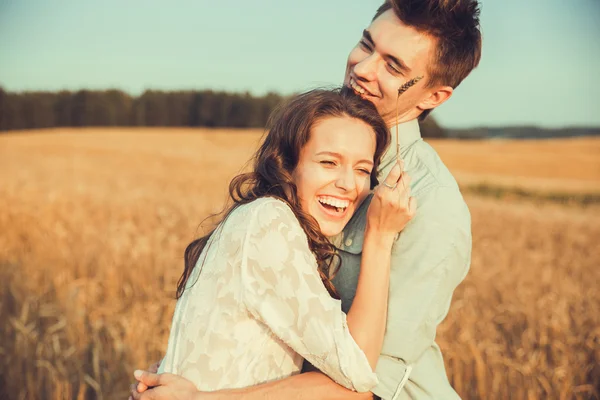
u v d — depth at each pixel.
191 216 11.55
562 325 5.70
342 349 1.63
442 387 1.95
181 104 68.12
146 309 5.70
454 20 1.87
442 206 1.82
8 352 4.75
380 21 1.96
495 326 6.30
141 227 10.37
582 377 4.91
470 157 51.59
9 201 12.30
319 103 1.84
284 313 1.66
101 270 7.14
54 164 29.02
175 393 1.67
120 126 68.62
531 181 40.34
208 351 1.70
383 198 1.73
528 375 4.70
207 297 1.75
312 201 1.85
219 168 30.31
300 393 1.67
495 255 9.64
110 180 21.48
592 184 40.25
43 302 6.07
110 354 4.75
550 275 8.08
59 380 4.48
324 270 1.96
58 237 8.94
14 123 67.44
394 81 1.93
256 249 1.69
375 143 1.91
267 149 1.92
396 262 1.82
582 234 13.07
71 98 68.75
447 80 1.95
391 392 1.78
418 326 1.77
